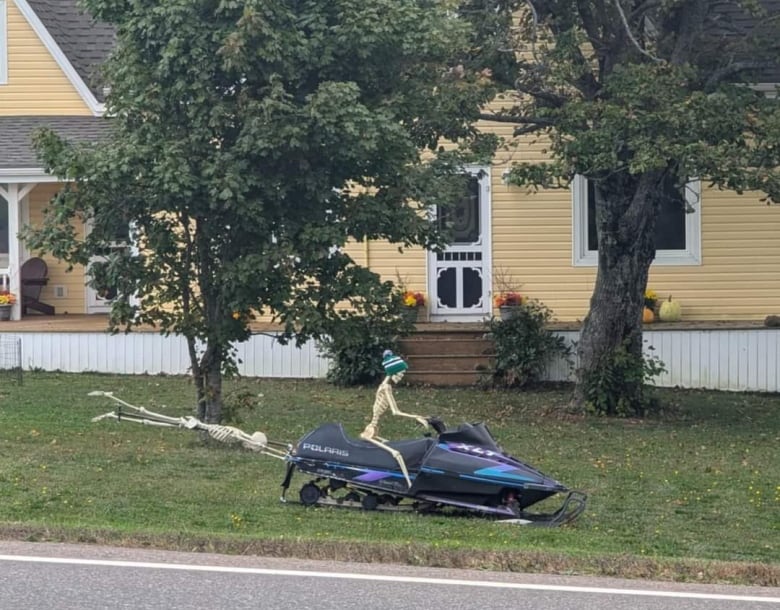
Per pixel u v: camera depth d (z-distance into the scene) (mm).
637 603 7434
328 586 7660
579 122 15109
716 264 21859
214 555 8523
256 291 12875
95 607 7086
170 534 8969
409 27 12828
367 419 16422
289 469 10820
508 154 21719
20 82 23406
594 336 17594
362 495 10812
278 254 12539
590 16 16609
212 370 13906
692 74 15359
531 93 16547
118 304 13164
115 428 14828
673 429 16375
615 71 15578
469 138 15633
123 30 12797
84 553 8461
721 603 7496
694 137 14492
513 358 19547
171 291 13242
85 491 11117
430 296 22047
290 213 13000
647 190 17078
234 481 11781
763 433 16203
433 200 13484
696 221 21828
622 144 14938
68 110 23438
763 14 16391
